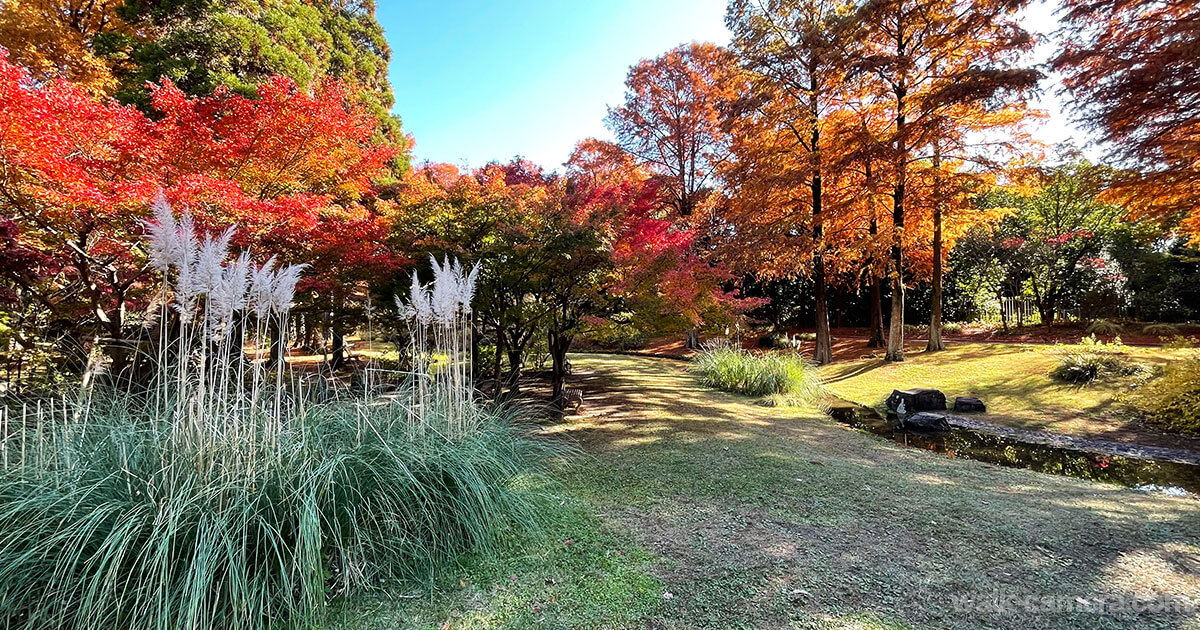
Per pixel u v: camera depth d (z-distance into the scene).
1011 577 2.45
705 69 17.53
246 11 9.73
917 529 3.04
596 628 2.05
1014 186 11.56
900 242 11.48
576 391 7.91
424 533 2.50
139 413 2.86
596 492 3.67
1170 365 7.04
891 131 11.29
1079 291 16.42
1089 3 7.56
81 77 8.30
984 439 6.18
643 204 13.40
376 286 5.77
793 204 13.42
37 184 3.95
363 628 2.04
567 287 6.39
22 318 5.19
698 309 7.61
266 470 2.26
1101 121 7.79
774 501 3.53
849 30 10.75
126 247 4.66
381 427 2.93
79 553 1.83
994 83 9.02
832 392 9.70
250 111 5.36
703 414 6.74
